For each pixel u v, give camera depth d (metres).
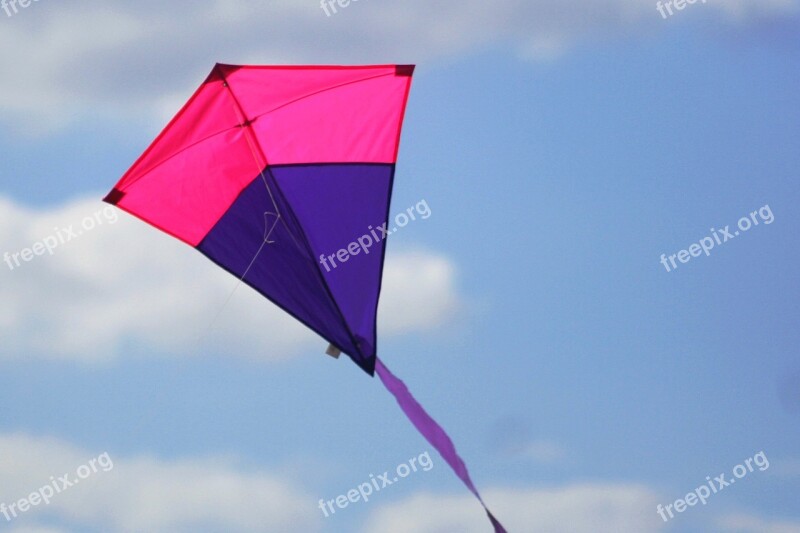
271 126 16.27
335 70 15.93
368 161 16.48
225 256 16.38
